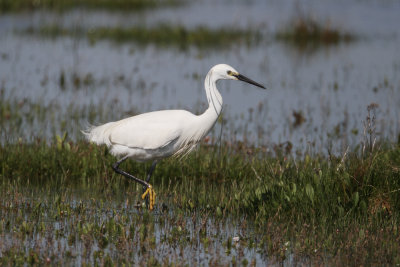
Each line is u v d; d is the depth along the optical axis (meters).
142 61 22.95
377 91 19.08
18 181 10.90
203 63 22.84
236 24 30.08
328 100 18.22
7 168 11.60
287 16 32.44
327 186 9.74
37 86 18.95
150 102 17.53
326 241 8.39
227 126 15.72
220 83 20.55
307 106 17.64
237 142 13.73
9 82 19.17
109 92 18.59
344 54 24.69
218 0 39.44
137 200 10.41
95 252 7.82
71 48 24.64
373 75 21.17
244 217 9.60
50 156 11.93
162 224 9.24
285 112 17.16
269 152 13.22
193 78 20.64
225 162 12.19
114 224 8.71
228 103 18.08
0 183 10.96
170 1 38.56
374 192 9.69
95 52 24.19
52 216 9.20
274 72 21.66
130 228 8.73
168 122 10.37
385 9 34.38
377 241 8.39
